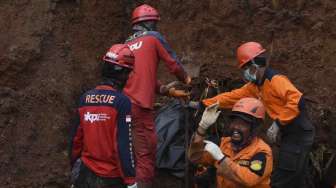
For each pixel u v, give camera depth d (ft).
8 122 22.33
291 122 19.52
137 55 20.63
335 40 23.66
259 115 16.08
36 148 22.39
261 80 19.52
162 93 21.66
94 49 24.72
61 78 23.54
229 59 24.45
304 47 23.89
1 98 22.47
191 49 24.90
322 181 21.71
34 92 22.95
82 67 24.16
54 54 23.76
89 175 16.07
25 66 23.02
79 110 16.31
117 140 15.71
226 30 24.72
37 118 22.74
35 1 23.94
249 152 15.85
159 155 21.67
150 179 20.80
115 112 15.79
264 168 15.51
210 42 24.80
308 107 23.18
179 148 21.74
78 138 16.42
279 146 20.76
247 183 15.28
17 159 22.04
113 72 16.12
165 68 24.95
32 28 23.53
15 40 23.24
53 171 22.24
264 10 24.36
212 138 21.53
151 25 21.30
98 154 15.96
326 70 23.53
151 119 20.86
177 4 25.32
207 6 24.99
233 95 20.63
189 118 22.20
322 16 23.85
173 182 21.94
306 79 23.63
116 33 25.35
